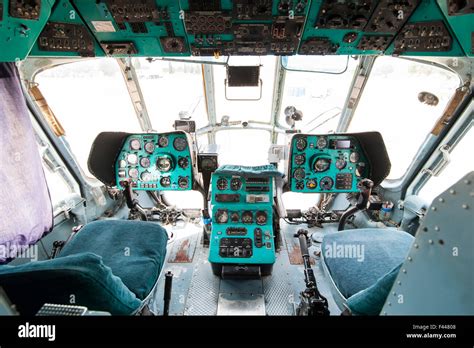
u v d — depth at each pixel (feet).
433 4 7.98
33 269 3.81
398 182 13.46
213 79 14.66
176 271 11.19
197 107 15.87
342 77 13.64
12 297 3.86
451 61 9.50
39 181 8.55
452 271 2.78
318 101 14.93
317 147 12.39
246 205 10.89
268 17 8.65
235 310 9.36
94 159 11.76
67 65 11.07
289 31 9.18
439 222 2.88
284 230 14.25
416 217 12.05
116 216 14.43
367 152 12.39
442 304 2.91
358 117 14.42
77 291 4.05
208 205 13.01
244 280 10.68
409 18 8.69
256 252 10.19
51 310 3.24
